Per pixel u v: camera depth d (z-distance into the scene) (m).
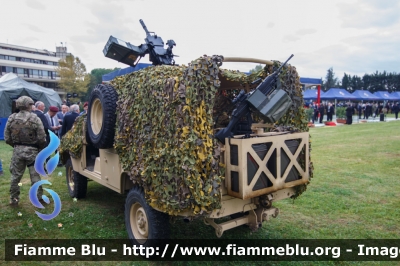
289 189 3.97
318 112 24.28
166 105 3.14
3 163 9.05
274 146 3.33
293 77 4.23
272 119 3.38
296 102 4.29
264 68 4.22
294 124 4.29
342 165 8.49
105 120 3.94
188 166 2.89
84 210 5.26
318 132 16.84
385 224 4.60
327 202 5.53
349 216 4.91
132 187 3.82
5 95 14.68
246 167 3.08
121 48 5.02
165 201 3.05
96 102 4.39
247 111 3.44
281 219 4.82
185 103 2.96
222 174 3.20
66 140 5.79
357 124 22.56
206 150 2.99
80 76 61.38
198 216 3.04
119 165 3.98
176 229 4.48
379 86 80.94
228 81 4.31
